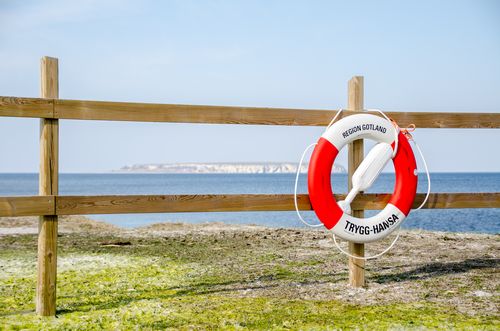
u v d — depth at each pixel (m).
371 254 4.83
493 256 4.70
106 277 3.92
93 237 6.20
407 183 3.57
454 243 5.48
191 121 3.26
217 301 3.28
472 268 4.17
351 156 3.56
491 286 3.60
